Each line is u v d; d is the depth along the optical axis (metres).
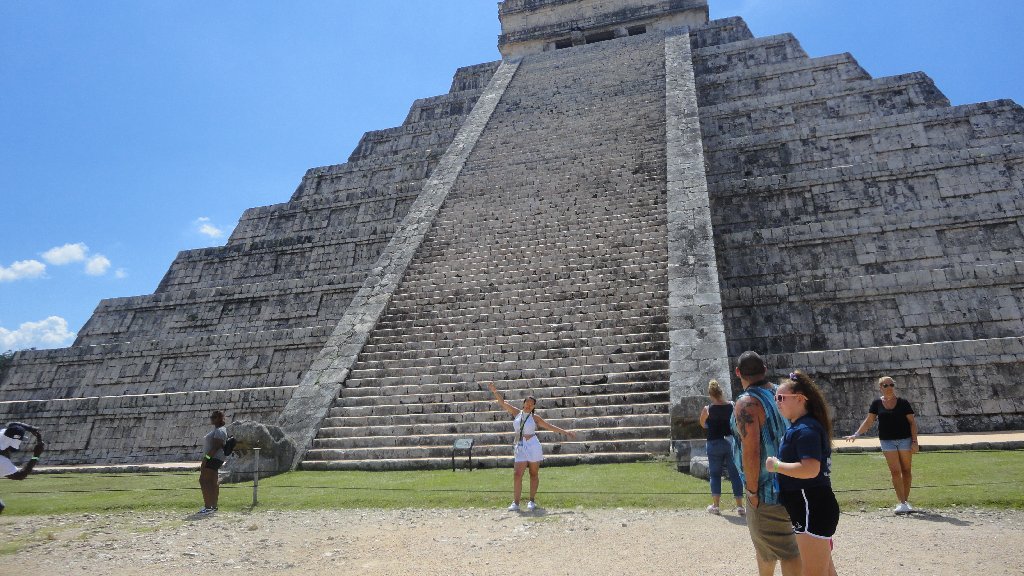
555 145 21.41
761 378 4.08
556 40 34.53
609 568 5.32
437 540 6.56
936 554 5.38
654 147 19.64
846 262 17.20
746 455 3.81
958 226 16.62
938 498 7.33
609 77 25.73
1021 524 6.32
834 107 22.48
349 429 12.06
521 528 6.89
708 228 15.11
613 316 13.53
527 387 12.29
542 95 25.75
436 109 31.41
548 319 13.98
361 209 24.69
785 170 20.94
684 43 26.92
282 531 7.34
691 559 5.46
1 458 7.02
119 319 23.23
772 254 17.84
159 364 20.19
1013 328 14.55
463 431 11.61
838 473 8.94
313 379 13.56
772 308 16.62
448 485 9.10
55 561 6.23
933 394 13.41
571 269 15.40
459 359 13.45
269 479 10.52
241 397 16.53
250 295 21.84
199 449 16.47
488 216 18.47
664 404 11.04
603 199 17.77
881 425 7.22
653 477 8.90
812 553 3.53
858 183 18.67
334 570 5.65
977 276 15.12
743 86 25.25
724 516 7.07
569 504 7.87
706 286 13.27
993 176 17.48
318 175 27.67
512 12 36.25
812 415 3.71
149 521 8.26
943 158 18.06
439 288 16.00
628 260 15.17
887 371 13.80
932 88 21.62
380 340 14.63
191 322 22.20
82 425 17.89
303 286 21.30
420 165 25.84
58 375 21.12
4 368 21.73
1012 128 18.88
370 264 22.19
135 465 15.41
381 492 8.96
